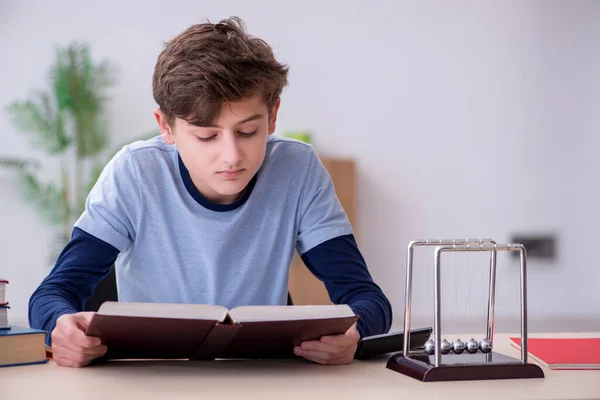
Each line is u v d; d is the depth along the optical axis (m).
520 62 5.85
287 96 5.75
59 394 0.86
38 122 5.29
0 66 5.47
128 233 1.38
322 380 0.96
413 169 5.82
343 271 1.38
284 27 5.74
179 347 1.04
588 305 5.93
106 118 5.56
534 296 5.89
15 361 1.07
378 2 5.78
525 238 5.87
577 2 5.84
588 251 5.92
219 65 1.10
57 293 1.23
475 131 5.84
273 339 1.03
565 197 5.91
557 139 5.89
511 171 5.87
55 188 5.38
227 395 0.86
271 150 1.43
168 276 1.40
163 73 1.16
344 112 5.79
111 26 5.57
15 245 5.47
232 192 1.20
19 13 5.48
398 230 5.81
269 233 1.42
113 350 1.06
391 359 1.05
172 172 1.39
